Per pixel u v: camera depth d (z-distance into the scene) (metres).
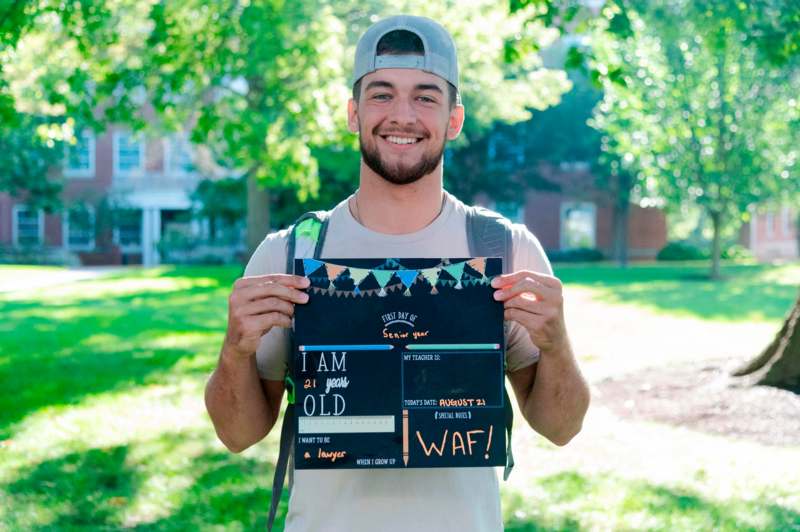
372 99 1.95
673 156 20.33
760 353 7.16
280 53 9.59
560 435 2.05
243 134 10.40
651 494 4.84
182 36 9.40
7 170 30.31
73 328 11.30
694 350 9.73
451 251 2.03
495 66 16.22
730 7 7.62
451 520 1.93
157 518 4.53
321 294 1.90
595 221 36.31
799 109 14.43
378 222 2.02
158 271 23.36
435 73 1.94
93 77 9.79
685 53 18.59
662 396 7.08
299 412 1.89
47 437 5.99
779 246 44.44
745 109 19.56
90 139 33.81
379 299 1.90
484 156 31.27
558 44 29.75
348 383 1.89
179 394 7.30
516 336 2.05
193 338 10.44
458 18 12.12
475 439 1.90
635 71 18.70
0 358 8.95
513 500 4.79
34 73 11.47
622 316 13.15
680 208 22.81
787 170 20.05
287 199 27.30
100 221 33.28
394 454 1.89
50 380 7.84
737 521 4.43
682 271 24.36
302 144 10.93
